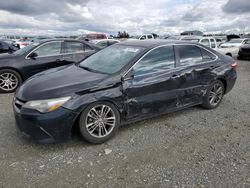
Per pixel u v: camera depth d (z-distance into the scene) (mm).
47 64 6602
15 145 3348
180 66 4223
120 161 2994
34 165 2887
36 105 3049
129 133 3783
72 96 3135
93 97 3248
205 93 4684
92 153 3182
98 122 3369
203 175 2703
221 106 5164
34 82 3520
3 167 2832
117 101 3463
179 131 3881
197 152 3225
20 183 2555
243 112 4805
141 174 2727
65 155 3119
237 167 2863
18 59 6277
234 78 5137
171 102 4145
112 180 2617
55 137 3113
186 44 4441
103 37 22453
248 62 13289
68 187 2502
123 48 4277
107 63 3967
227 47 15312
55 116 3033
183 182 2580
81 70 3961
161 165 2906
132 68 3654
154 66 3900
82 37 21531
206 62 4660
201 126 4090
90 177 2668
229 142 3516
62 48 6836
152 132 3832
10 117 4379
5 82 6203
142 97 3727
